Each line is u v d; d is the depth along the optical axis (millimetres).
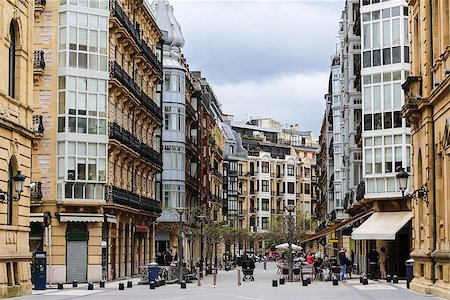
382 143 49031
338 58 87000
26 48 33188
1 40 30125
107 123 50312
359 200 54219
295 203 165750
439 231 30766
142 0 61781
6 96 30359
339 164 84375
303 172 169250
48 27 49438
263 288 40000
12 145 31188
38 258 38125
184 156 79188
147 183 66688
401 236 50094
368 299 29125
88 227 48844
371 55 49938
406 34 48812
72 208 48719
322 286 40969
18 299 29797
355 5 60719
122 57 56500
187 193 84875
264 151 166000
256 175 156625
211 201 107562
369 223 48406
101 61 50344
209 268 67750
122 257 56281
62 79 49062
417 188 34125
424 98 31406
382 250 50219
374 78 49688
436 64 30375
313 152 181375
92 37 50156
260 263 121188
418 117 33281
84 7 49938
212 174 111000
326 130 107250
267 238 144750
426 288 31500
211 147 108500
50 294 34094
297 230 130375
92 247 48750
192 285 44781
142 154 61781
